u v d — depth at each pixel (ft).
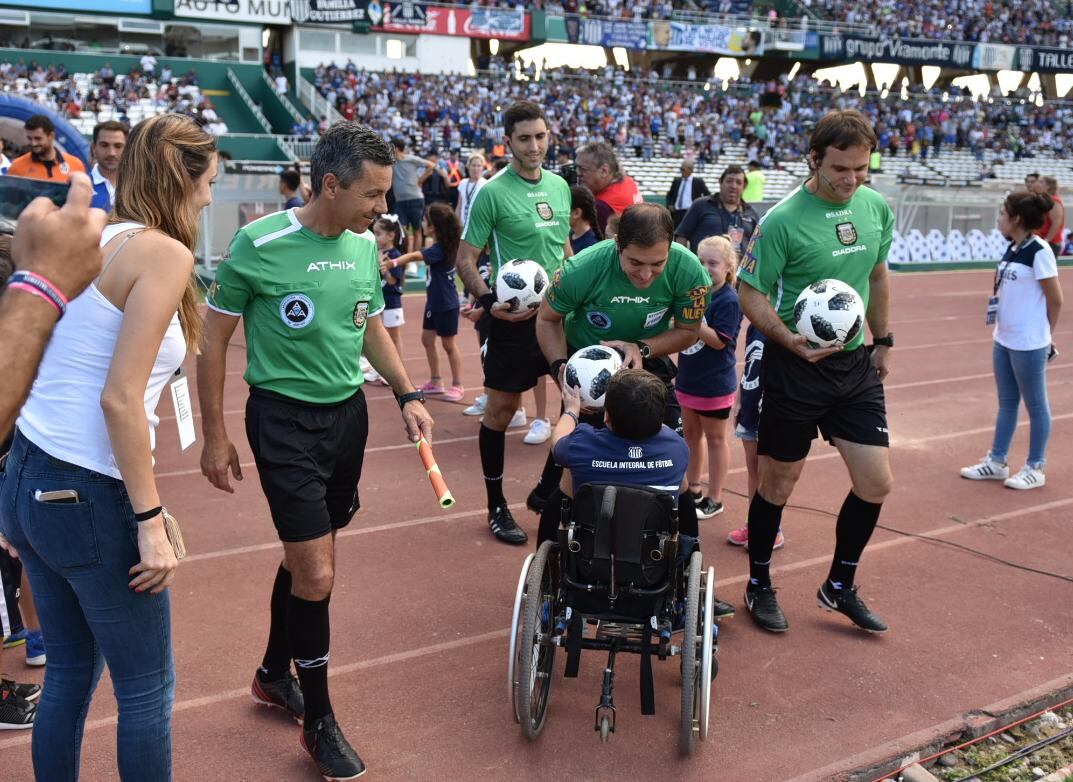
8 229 9.73
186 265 7.57
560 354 13.73
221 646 13.33
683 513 11.81
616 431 10.96
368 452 23.02
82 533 7.43
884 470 13.25
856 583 15.94
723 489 20.70
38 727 8.14
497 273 16.74
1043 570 16.62
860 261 13.28
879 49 142.20
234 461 10.59
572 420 11.80
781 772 10.75
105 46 109.50
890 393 30.63
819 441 24.68
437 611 14.60
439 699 12.16
